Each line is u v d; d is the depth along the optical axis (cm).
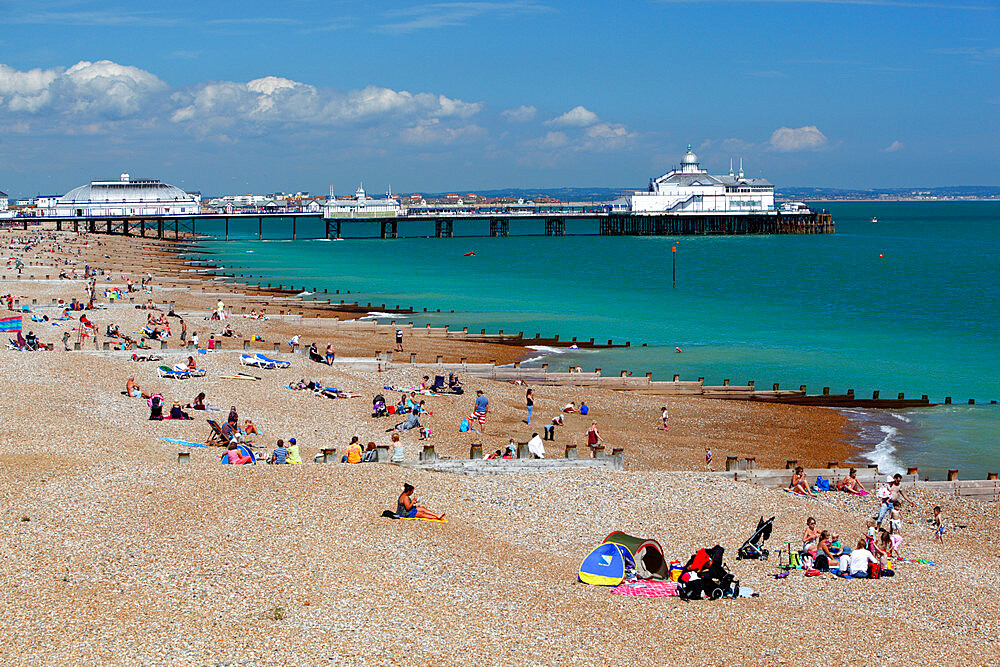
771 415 5884
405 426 4744
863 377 7162
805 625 2725
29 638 2338
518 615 2645
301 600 2620
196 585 2667
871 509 3912
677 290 13512
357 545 3006
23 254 15088
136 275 13225
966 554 3531
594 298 12394
